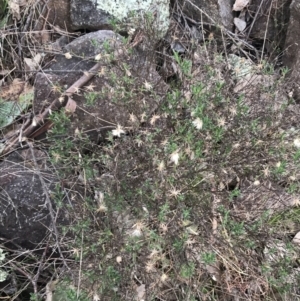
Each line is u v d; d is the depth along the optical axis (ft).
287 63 7.38
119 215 5.51
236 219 5.53
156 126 5.67
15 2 7.36
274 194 5.81
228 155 5.39
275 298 5.69
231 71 6.56
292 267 5.77
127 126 5.90
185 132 5.39
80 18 7.19
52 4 7.33
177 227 5.22
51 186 6.14
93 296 5.20
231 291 5.83
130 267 5.28
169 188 5.27
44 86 6.59
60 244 5.74
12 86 7.11
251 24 7.66
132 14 6.40
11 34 7.33
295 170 5.53
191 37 7.38
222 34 7.00
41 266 5.86
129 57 6.06
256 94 6.05
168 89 6.28
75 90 5.99
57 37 7.46
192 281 5.54
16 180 6.16
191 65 5.99
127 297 5.34
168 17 7.15
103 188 5.59
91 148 6.15
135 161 5.51
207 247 5.38
